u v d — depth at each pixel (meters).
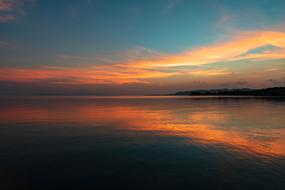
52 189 6.80
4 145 12.22
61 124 20.45
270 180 7.34
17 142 12.97
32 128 18.08
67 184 7.14
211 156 10.06
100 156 10.16
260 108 40.38
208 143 12.64
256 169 8.35
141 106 49.72
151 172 8.14
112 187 6.91
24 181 7.37
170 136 14.73
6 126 19.08
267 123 20.58
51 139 13.84
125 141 13.26
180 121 22.64
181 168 8.52
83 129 17.67
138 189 6.79
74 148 11.61
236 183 7.12
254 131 16.45
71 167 8.70
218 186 6.92
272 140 13.31
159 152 10.80
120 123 21.25
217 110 36.38
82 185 7.07
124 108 42.81
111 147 11.78
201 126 19.16
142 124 20.55
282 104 53.66
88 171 8.27
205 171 8.20
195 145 12.17
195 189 6.73
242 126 18.91
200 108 41.62
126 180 7.43
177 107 45.38
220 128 17.98
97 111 35.25
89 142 13.01
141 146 12.01
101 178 7.60
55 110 36.84
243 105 50.62
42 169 8.46
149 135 15.14
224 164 8.97
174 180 7.40
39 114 29.78
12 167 8.70
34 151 10.99
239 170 8.27
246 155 10.19
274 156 10.02
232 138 13.98
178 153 10.59
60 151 11.01
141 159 9.70
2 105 50.72
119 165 8.91
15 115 28.28
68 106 48.62
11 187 6.92
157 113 31.81
